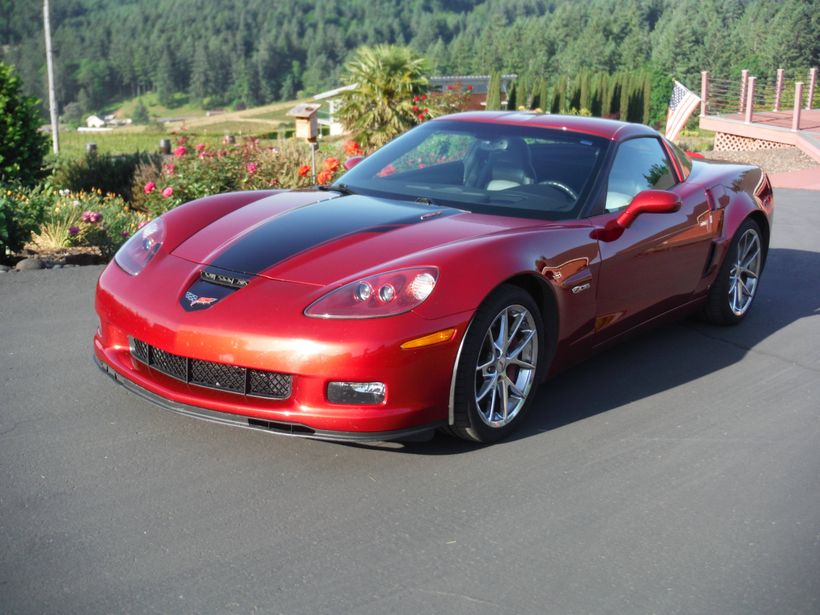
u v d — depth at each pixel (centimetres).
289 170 1044
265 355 305
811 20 12006
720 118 2422
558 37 17388
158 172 1181
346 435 310
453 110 1519
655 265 435
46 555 261
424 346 310
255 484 311
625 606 247
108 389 390
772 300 601
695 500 314
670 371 451
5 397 377
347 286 315
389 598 246
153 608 237
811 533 293
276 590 248
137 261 362
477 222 371
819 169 1803
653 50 15812
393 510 297
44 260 652
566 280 368
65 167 1353
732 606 249
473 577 259
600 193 409
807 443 368
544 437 362
